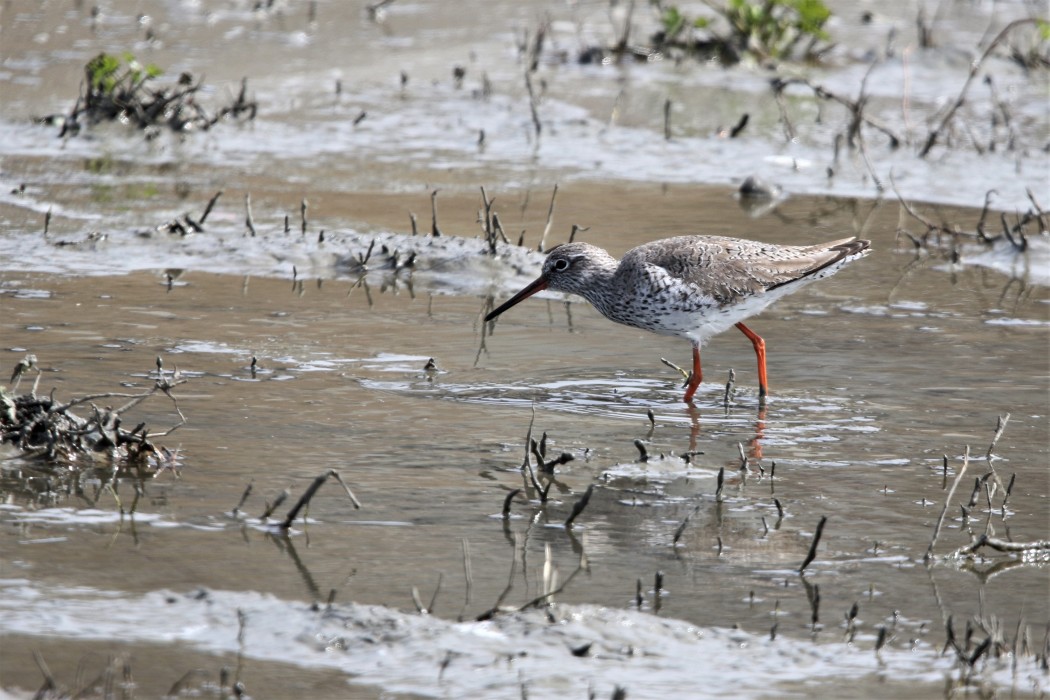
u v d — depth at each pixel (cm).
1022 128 2306
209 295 1538
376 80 2492
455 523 967
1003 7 3122
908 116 2366
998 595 880
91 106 2209
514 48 2700
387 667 761
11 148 2080
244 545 914
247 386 1249
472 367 1346
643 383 1328
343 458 1084
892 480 1080
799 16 2762
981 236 1784
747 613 844
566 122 2303
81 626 792
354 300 1553
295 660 766
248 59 2575
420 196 1938
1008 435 1185
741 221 1847
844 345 1440
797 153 2181
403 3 2997
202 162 2067
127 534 924
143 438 1065
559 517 986
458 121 2297
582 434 1172
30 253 1644
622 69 2594
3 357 1289
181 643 779
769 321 1520
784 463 1116
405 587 861
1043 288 1641
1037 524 998
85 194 1889
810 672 773
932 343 1442
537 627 805
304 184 1978
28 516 948
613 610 830
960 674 774
